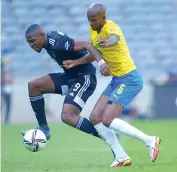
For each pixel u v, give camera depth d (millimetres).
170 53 95500
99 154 37125
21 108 76062
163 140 45844
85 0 102625
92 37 29766
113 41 28297
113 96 29016
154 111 75062
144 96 75438
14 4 101625
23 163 32750
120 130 28781
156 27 99312
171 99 74688
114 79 29672
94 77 31250
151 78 84188
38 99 31891
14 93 75875
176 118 74812
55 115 74312
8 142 50000
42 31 29688
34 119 76438
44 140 30000
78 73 30812
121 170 27000
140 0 102938
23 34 97125
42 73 90688
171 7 102812
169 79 79812
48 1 102375
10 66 89875
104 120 28781
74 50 29344
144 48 95750
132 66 29391
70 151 40062
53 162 33031
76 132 59438
